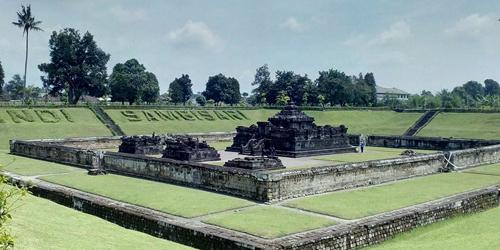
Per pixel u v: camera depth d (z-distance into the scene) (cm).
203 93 14600
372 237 1970
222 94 14350
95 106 7775
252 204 2706
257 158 3950
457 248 1639
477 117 7888
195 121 8131
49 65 9625
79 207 2409
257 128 5694
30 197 1941
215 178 3102
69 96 10275
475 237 1794
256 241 1719
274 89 13062
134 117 7719
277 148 5428
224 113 8881
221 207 2606
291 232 2081
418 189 3209
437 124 7988
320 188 3078
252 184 2855
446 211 2370
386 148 6450
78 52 9700
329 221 2294
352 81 13600
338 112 9619
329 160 4900
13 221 1422
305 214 2453
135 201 2741
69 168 4053
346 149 5791
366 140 6844
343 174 3231
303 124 5728
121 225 2162
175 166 3384
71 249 1314
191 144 4803
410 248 1733
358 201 2783
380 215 2339
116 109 7881
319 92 12375
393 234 2069
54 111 7181
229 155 5312
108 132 6850
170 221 1991
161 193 2978
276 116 5803
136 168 3712
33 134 6209
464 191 3142
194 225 2056
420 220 2214
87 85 9850
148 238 1722
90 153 4025
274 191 2783
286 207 2628
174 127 7619
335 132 5781
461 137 6994
